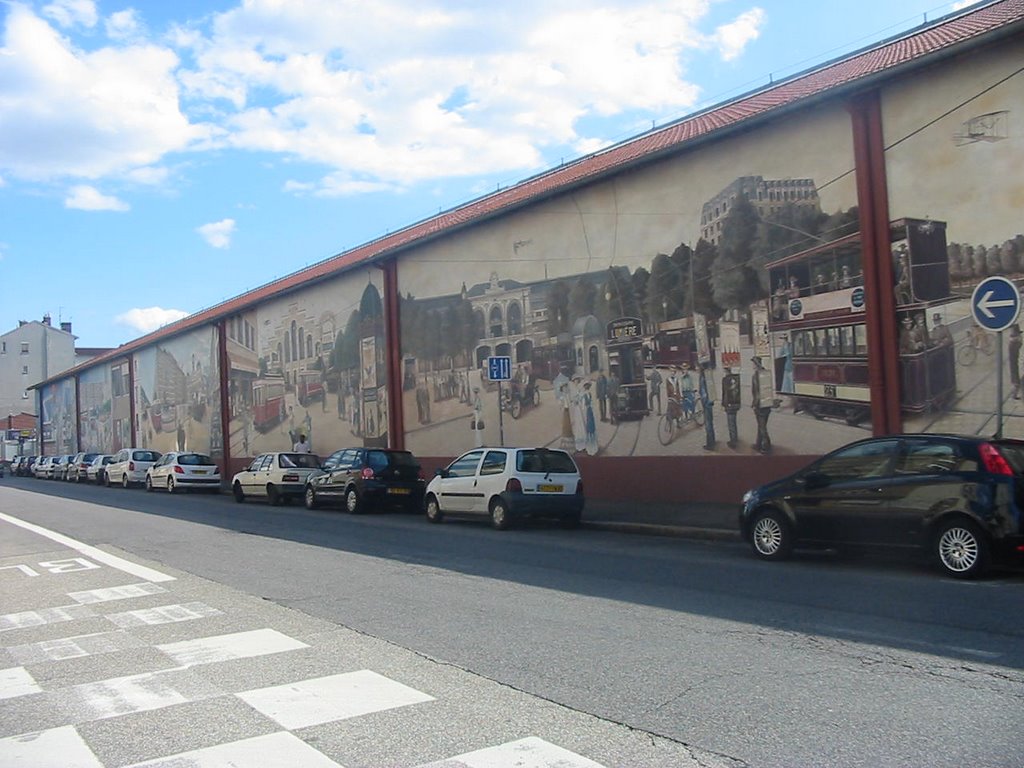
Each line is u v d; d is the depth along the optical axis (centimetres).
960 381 1427
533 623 823
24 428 8612
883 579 1009
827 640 729
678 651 707
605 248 2048
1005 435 1377
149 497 3114
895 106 1508
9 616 948
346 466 2236
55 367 9175
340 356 3136
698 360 1842
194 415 4406
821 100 1568
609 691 605
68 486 4278
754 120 1666
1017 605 845
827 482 1126
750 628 779
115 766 493
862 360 1553
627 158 2058
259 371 3738
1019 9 1473
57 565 1334
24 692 651
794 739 502
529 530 1672
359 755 496
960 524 988
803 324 1655
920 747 483
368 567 1206
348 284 3086
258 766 485
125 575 1208
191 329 4372
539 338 2228
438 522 1872
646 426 1952
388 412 2791
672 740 507
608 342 2041
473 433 2453
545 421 2209
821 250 1625
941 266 1450
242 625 855
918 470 1042
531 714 561
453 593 990
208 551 1434
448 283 2548
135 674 690
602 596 947
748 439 1747
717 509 1711
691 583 1017
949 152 1447
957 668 635
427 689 622
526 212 2267
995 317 1197
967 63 1427
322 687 634
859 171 1544
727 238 1786
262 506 2530
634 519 1672
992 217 1399
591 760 479
